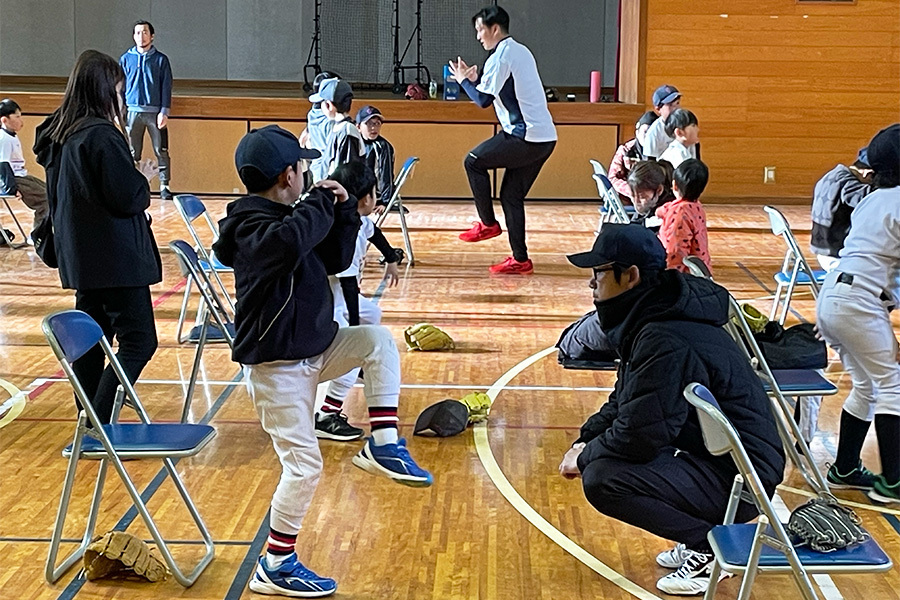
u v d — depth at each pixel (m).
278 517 3.59
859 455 4.63
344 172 4.54
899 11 13.80
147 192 4.64
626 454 3.44
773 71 13.98
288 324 3.38
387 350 3.47
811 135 14.13
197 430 3.83
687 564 3.75
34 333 7.20
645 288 3.48
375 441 3.43
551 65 17.36
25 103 13.48
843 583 3.80
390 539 4.12
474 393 5.80
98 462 4.87
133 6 17.23
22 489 4.55
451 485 4.67
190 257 5.52
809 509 3.08
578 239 11.22
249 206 3.41
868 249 4.33
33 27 17.14
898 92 14.00
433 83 14.76
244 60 17.45
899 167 4.28
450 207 13.45
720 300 3.51
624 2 14.82
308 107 13.59
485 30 8.98
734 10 13.85
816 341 4.76
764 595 3.69
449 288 8.80
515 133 9.07
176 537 4.12
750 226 12.24
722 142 14.17
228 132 13.71
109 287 4.63
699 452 3.51
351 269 5.13
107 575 3.77
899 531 4.22
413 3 17.36
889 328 4.37
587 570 3.89
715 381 3.37
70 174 4.54
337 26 17.36
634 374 3.40
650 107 14.05
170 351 6.80
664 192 7.12
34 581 3.74
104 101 4.62
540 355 6.85
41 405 5.70
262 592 3.67
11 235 10.47
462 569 3.88
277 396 3.45
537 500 4.52
